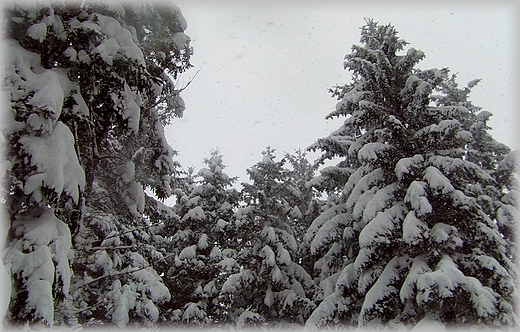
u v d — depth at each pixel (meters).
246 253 16.47
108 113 8.01
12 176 5.63
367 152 10.98
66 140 6.07
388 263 10.58
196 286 16.36
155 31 8.76
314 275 18.19
